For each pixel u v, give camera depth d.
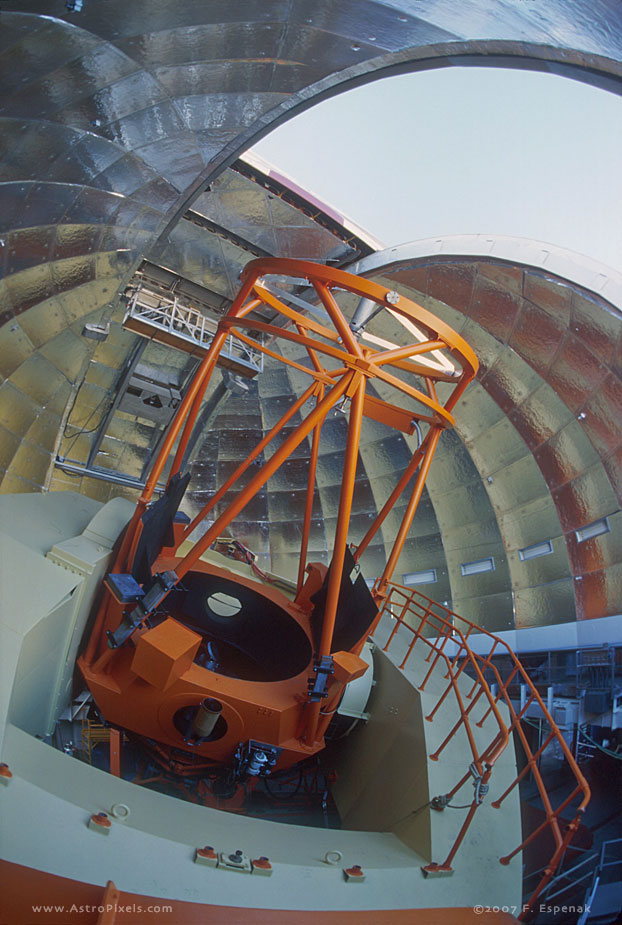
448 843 8.66
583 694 19.84
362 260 19.72
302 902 6.86
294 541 28.41
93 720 12.79
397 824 9.87
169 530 13.29
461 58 11.82
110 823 6.49
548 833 14.27
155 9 10.03
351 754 13.37
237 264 19.61
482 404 23.64
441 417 13.45
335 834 9.08
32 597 9.37
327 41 11.77
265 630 14.88
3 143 11.95
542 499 22.92
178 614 14.81
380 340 20.22
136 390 22.64
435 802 9.05
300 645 14.14
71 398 23.14
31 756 7.38
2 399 20.84
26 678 9.45
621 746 18.08
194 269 19.69
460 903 7.78
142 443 24.89
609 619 20.44
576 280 17.80
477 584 24.84
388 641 14.01
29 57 10.20
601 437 20.69
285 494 28.14
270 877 6.95
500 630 23.88
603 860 12.21
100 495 26.03
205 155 14.92
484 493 24.55
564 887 11.28
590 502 21.42
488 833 8.93
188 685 10.66
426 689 11.70
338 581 10.96
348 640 12.41
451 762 10.09
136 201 16.12
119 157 14.16
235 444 27.84
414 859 8.53
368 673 13.26
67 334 21.03
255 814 12.96
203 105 13.19
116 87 11.91
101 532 12.78
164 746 12.24
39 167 13.15
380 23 11.06
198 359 21.70
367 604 12.22
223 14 10.66
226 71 12.33
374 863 7.98
